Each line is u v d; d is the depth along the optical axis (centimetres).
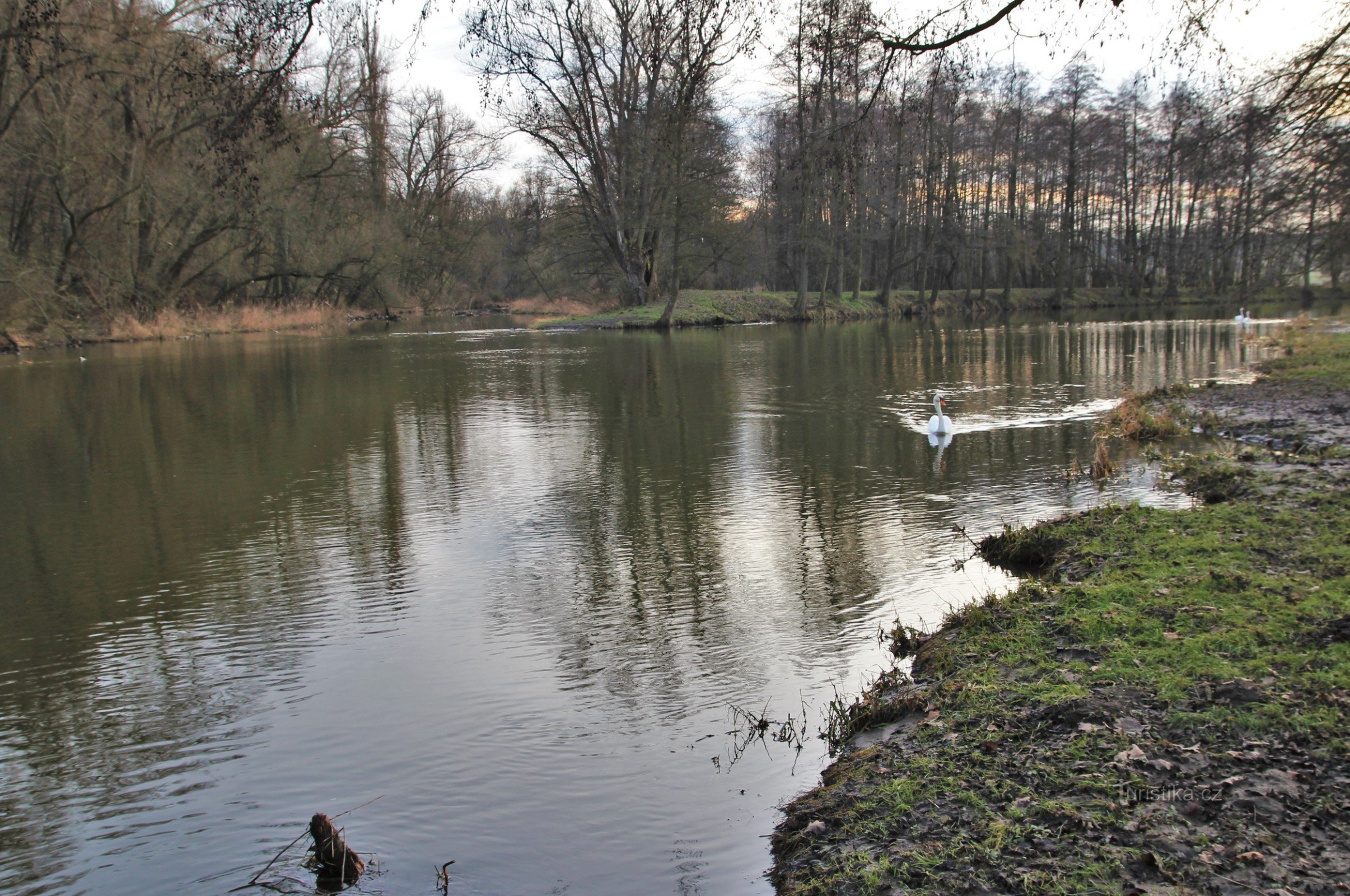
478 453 1387
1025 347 2991
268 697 609
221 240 4306
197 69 902
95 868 434
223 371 2577
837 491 1109
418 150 6281
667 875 408
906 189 5138
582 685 610
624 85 4353
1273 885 332
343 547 935
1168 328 3769
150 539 984
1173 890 337
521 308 6856
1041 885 350
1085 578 713
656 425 1598
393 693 607
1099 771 419
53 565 905
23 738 567
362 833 453
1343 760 399
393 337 3991
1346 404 1448
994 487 1105
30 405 1961
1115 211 6906
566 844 436
